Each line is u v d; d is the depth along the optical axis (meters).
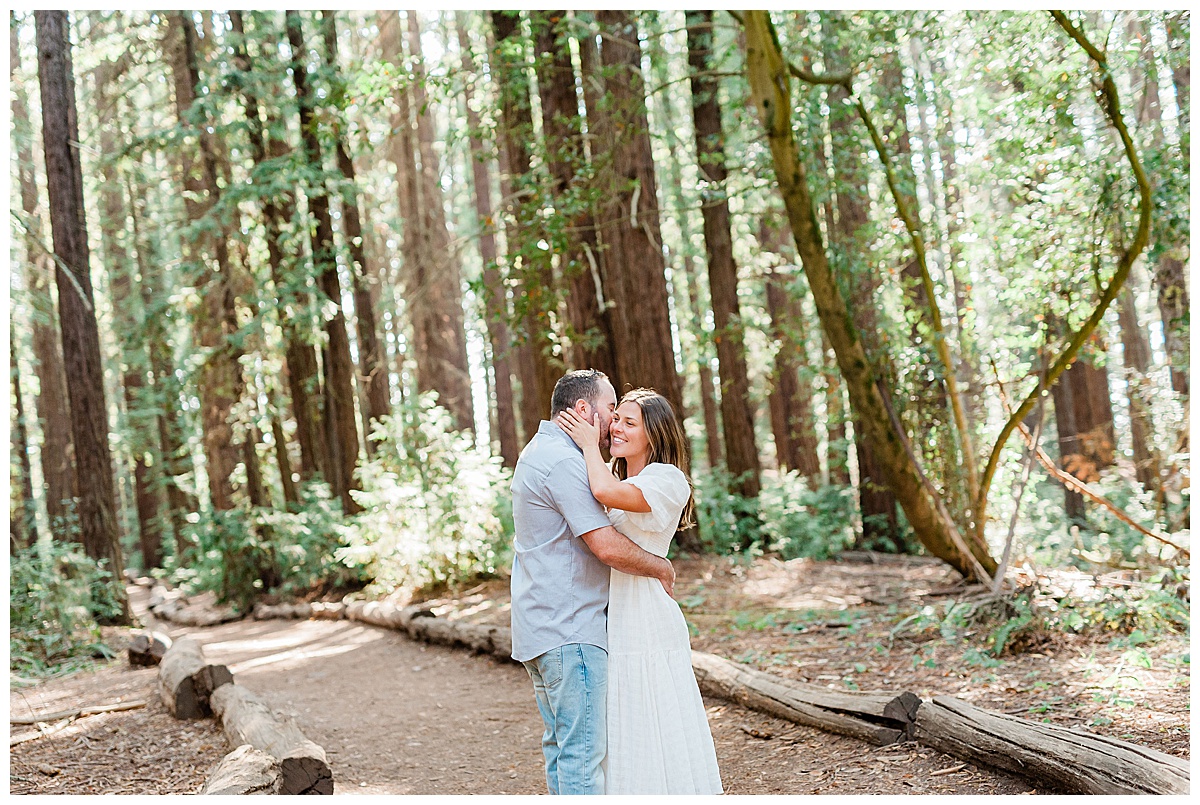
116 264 18.86
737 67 13.60
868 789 3.82
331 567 13.48
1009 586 6.92
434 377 18.58
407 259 18.69
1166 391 7.89
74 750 5.26
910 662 5.87
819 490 13.98
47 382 17.98
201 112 13.74
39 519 18.22
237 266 15.43
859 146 8.45
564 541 3.30
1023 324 7.85
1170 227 6.49
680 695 3.31
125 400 21.69
